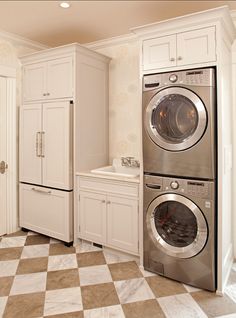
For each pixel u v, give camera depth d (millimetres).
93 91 3211
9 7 2578
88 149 3178
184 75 2186
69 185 2982
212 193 2123
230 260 2580
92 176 2871
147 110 2385
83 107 3068
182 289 2221
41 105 3164
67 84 2984
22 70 3404
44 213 3215
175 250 2303
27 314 1903
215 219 2150
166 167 2320
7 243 3104
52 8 2600
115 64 3426
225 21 2127
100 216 2865
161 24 2268
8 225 3396
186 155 2215
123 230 2697
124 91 3379
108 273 2459
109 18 2812
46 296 2109
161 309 1969
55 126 3049
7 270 2496
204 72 2100
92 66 3182
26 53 3484
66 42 3492
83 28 3059
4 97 3297
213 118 2100
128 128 3375
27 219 3406
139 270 2516
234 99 2674
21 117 3379
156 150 2367
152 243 2436
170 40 2271
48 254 2826
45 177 3174
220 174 2117
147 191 2445
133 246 2627
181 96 2211
